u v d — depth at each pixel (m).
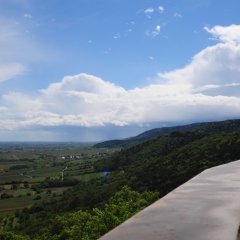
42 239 53.16
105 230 34.06
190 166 63.03
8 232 57.72
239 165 8.34
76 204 79.81
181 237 2.75
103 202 65.94
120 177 85.62
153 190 62.09
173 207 3.79
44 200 112.00
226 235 2.87
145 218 3.29
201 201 4.14
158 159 78.81
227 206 3.92
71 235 39.81
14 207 122.25
